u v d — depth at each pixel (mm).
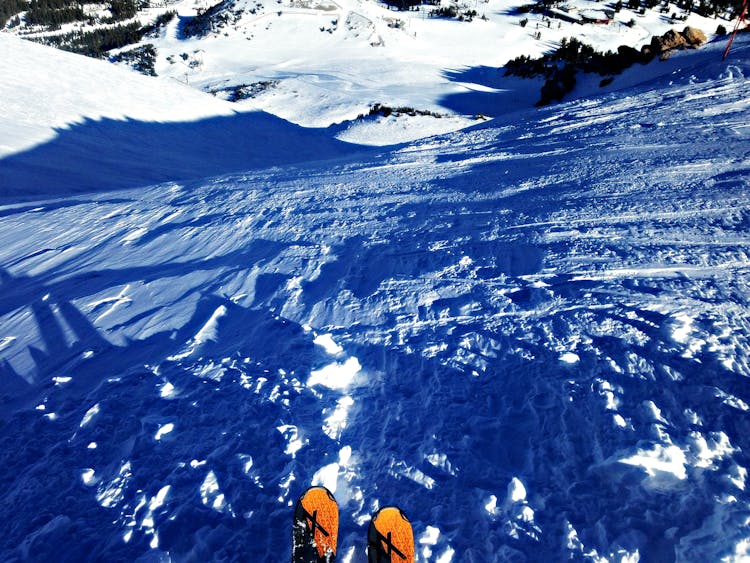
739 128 10289
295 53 117500
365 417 3322
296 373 3949
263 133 33281
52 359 5258
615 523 2262
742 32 31062
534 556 2211
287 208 10195
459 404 3266
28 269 8867
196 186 15211
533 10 143500
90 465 3238
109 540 2615
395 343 4176
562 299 4355
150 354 4883
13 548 2666
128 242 9484
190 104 33406
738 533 2059
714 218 5645
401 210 8789
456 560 2260
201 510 2719
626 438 2676
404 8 154875
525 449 2793
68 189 18562
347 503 2689
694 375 3039
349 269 6156
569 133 14609
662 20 131375
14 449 3564
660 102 16219
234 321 5328
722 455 2477
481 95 62531
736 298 3922
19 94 26734
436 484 2686
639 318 3805
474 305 4590
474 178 10750
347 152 32750
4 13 180125
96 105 28219
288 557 2418
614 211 6484
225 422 3447
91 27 175125
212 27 133625
